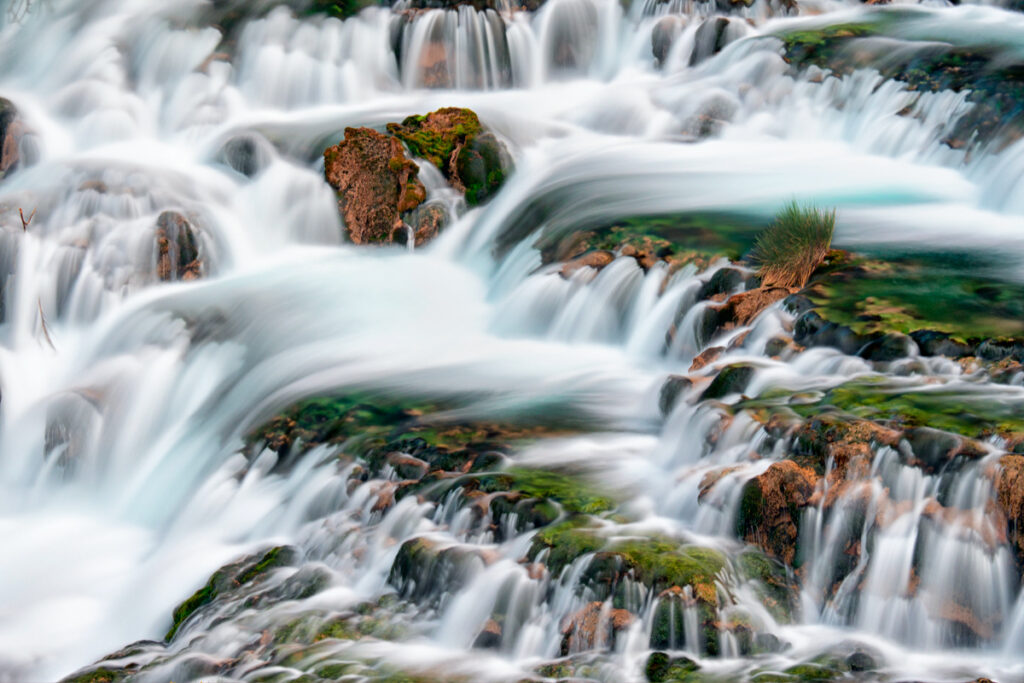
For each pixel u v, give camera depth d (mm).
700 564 8094
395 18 21281
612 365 12625
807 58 18859
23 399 14703
